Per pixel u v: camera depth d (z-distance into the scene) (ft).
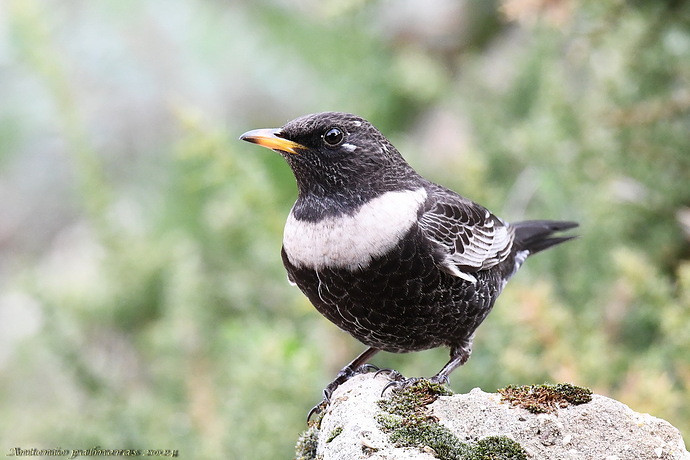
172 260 45.39
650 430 22.85
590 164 39.22
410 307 28.76
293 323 41.14
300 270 29.14
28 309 55.36
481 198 39.52
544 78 42.86
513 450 22.31
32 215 62.64
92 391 39.01
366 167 29.37
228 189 43.68
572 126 39.58
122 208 55.47
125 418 36.47
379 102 52.29
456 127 51.06
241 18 56.95
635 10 37.63
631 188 38.68
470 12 55.62
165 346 41.09
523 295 32.60
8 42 47.52
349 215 28.68
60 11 60.44
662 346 34.96
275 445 33.19
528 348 34.37
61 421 36.88
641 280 32.91
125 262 45.44
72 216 62.85
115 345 46.68
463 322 29.96
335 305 29.14
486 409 23.40
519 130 41.65
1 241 62.28
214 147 39.24
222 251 45.44
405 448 22.27
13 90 58.85
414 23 55.98
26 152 61.62
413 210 28.96
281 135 29.60
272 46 54.95
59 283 45.98
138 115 59.77
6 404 47.32
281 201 47.98
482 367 35.32
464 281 29.43
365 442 22.38
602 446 22.57
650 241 39.11
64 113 46.19
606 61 40.70
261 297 43.37
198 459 35.24
